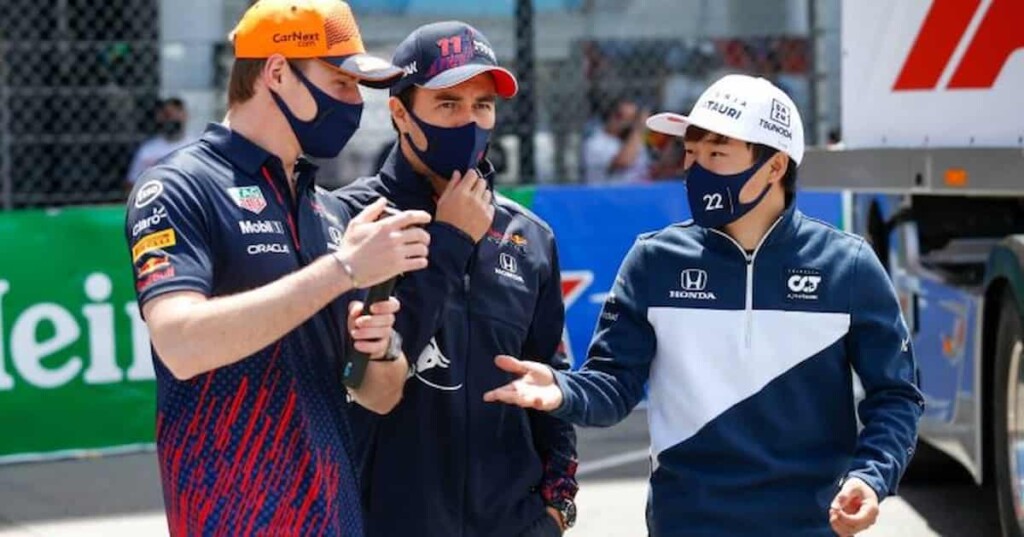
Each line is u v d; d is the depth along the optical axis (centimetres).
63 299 1526
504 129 2100
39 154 1972
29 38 1995
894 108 1177
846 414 667
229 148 585
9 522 1304
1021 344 1078
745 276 660
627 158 2241
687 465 665
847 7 1242
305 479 577
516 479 688
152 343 559
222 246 573
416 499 669
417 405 667
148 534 1266
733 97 653
